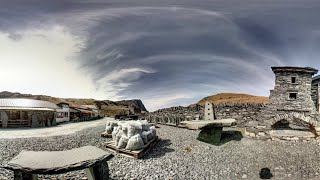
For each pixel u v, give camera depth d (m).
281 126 21.66
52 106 37.06
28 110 31.41
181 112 28.62
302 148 17.08
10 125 30.48
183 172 12.94
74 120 44.69
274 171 14.01
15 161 9.08
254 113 22.61
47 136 19.11
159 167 13.19
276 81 20.56
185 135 20.55
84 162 9.12
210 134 18.28
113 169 12.32
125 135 15.37
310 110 19.50
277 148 17.14
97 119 52.28
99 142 17.23
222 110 24.30
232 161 15.08
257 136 19.34
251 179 13.10
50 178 10.95
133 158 14.09
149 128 18.00
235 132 21.12
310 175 13.59
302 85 20.06
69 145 16.03
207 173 13.26
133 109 72.50
